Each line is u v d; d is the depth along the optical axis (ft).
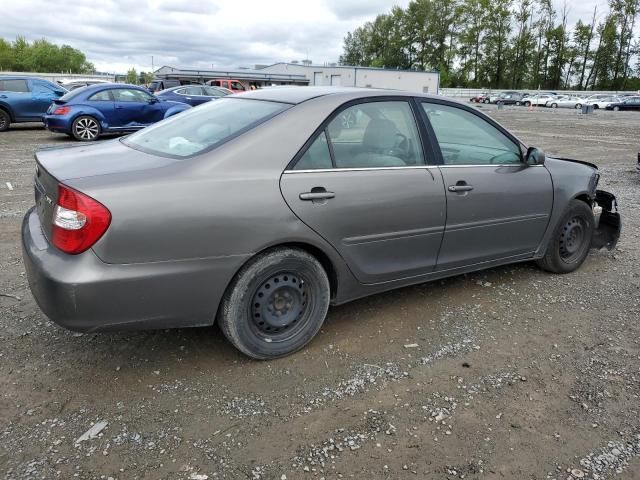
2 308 11.91
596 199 16.55
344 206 10.06
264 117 10.02
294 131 9.82
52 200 8.53
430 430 8.30
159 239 8.34
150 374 9.56
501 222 12.94
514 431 8.34
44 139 44.86
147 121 46.98
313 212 9.68
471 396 9.21
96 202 7.97
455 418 8.61
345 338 11.09
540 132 66.59
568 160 16.11
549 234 14.33
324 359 10.26
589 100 163.22
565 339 11.33
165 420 8.34
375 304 12.79
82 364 9.80
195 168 8.88
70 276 7.93
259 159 9.36
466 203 12.04
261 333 9.90
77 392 8.97
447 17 297.33
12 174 27.84
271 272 9.59
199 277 8.79
